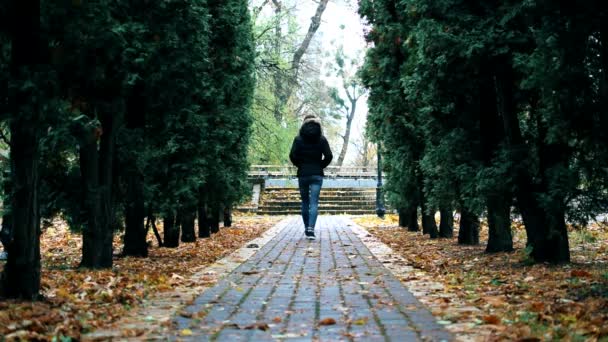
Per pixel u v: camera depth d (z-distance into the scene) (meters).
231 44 15.38
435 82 10.00
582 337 4.53
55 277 7.95
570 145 8.81
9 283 6.07
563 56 6.73
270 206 37.12
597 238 14.30
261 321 5.41
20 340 4.52
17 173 6.06
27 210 6.09
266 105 31.61
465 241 13.68
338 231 20.27
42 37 6.30
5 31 6.20
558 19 6.65
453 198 12.53
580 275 7.74
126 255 11.12
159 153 10.80
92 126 6.70
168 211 11.97
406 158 16.09
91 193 9.01
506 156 9.16
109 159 9.20
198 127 11.84
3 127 6.73
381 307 6.09
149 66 9.32
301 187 16.59
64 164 9.27
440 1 9.22
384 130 16.94
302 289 7.40
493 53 8.78
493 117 10.40
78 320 5.23
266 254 12.18
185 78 9.77
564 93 6.91
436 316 5.60
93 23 6.75
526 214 9.34
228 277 8.54
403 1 10.12
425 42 9.39
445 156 11.00
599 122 6.99
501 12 8.91
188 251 12.69
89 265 9.14
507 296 6.57
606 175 7.93
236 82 17.19
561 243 9.22
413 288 7.38
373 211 37.78
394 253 12.36
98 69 7.04
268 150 31.45
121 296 6.45
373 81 16.61
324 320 5.31
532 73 7.73
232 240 16.48
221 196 15.89
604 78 6.69
